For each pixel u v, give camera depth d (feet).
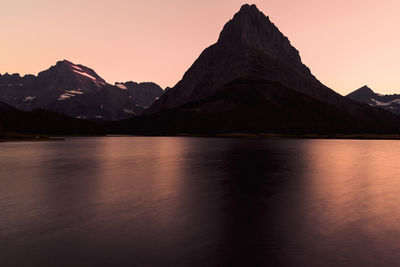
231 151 208.03
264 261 28.45
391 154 184.55
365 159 146.10
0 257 29.45
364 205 50.70
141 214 44.98
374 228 38.29
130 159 142.61
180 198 56.03
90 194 59.57
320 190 64.34
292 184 72.23
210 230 37.58
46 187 67.21
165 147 266.57
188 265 27.61
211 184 71.92
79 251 30.94
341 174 90.63
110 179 79.46
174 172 94.48
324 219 42.34
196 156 163.22
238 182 74.90
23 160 134.82
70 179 79.25
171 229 37.96
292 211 46.68
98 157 153.99
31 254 30.19
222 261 28.45
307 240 34.01
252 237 35.01
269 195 58.85
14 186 68.39
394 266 27.43
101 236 35.37
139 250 31.17
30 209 47.78
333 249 31.40
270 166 112.68
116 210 47.32
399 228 38.40
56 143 350.23
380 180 78.74
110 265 27.63
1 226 39.14
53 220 41.83
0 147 254.06
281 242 33.40
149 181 76.33
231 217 43.37
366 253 30.37
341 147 278.46
